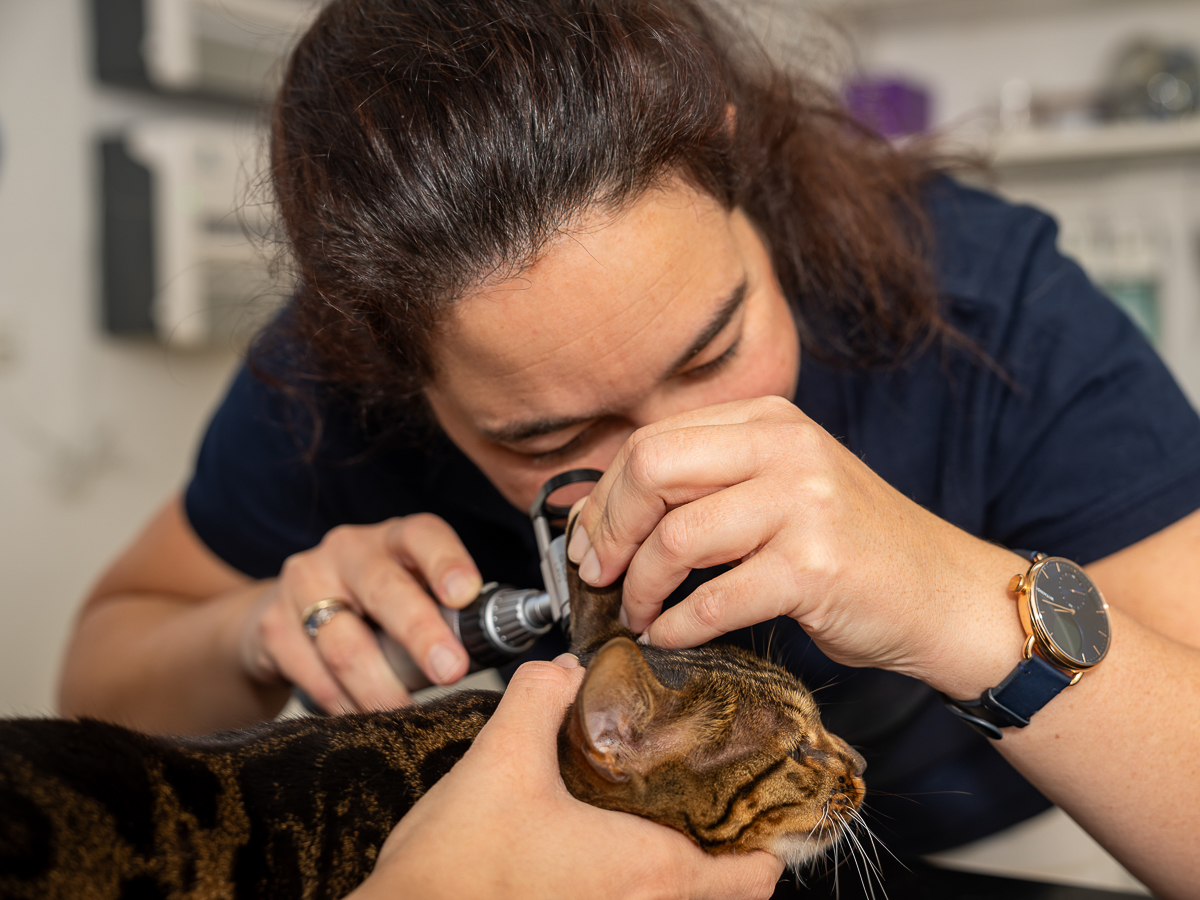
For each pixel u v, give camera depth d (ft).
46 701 8.08
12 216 7.63
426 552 3.34
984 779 4.25
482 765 2.29
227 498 4.54
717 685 2.90
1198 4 8.92
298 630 3.59
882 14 9.62
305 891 2.36
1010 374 3.54
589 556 2.72
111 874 2.14
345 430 4.04
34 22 7.68
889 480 3.80
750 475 2.44
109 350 8.45
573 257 2.45
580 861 2.19
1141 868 2.83
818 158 3.85
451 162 2.46
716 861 2.57
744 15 4.14
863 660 2.67
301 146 2.83
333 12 3.00
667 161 2.52
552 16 2.62
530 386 2.64
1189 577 3.18
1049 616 2.58
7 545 7.75
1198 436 3.39
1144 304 8.99
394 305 2.63
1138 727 2.64
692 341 2.66
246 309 5.32
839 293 3.73
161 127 8.49
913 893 3.25
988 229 3.84
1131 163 9.04
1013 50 9.55
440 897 1.99
